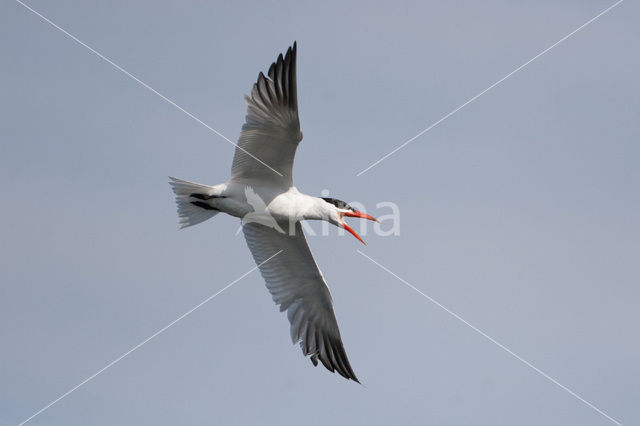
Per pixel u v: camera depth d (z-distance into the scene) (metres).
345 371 15.28
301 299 15.23
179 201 14.05
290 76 12.70
